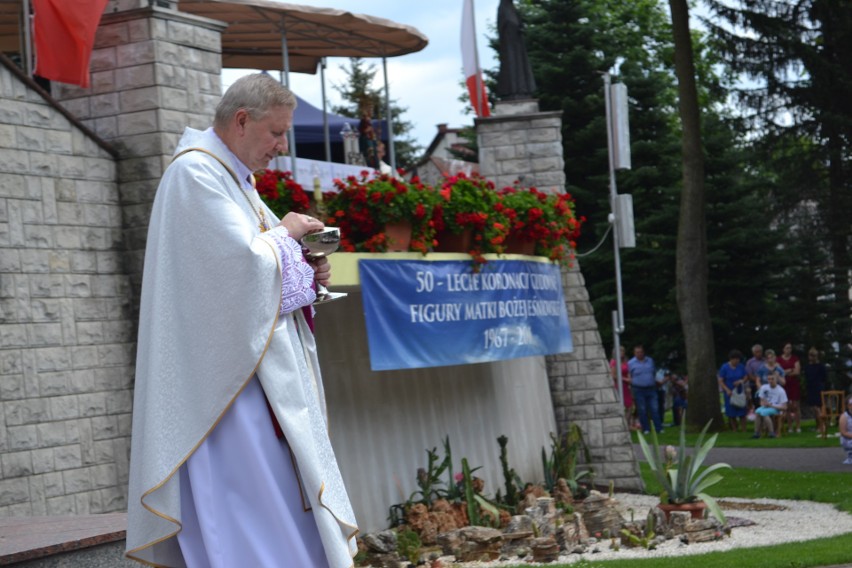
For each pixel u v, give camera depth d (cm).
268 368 351
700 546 1122
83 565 500
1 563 455
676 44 2681
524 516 1105
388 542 1085
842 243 3394
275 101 367
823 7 3244
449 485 1240
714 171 3372
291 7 1441
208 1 1371
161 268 354
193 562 352
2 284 915
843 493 1454
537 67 3572
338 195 1108
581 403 1600
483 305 1239
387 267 1110
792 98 3353
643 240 3362
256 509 350
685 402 3062
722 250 3312
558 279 1457
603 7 4606
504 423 1425
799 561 949
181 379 349
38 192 953
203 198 353
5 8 1391
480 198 1241
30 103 952
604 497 1212
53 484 935
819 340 3294
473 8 1700
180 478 353
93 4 994
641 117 3544
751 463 1906
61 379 954
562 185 1588
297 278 357
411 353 1123
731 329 3359
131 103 1024
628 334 3419
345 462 1158
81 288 981
